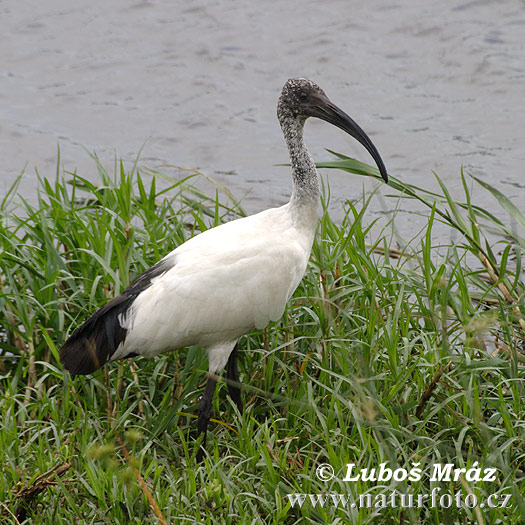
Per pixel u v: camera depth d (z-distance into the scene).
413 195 11.43
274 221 10.13
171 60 24.36
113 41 25.53
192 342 9.70
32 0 28.19
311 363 10.27
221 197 17.75
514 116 20.69
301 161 10.10
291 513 8.21
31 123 21.19
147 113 21.72
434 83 22.48
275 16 26.72
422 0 26.95
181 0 28.06
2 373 10.52
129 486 8.16
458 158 18.98
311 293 10.70
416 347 10.02
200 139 20.47
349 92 22.31
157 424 9.55
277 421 9.70
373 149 10.46
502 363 9.28
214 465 8.52
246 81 23.16
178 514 8.06
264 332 10.40
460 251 14.81
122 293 9.66
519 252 10.87
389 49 24.34
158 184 18.34
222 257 9.62
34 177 18.72
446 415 9.33
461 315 10.41
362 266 10.91
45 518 8.20
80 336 9.51
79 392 10.16
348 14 26.53
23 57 24.67
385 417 8.95
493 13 25.88
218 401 10.16
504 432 8.85
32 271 10.37
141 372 10.03
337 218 16.69
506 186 17.67
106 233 10.79
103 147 20.11
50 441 9.45
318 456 8.88
